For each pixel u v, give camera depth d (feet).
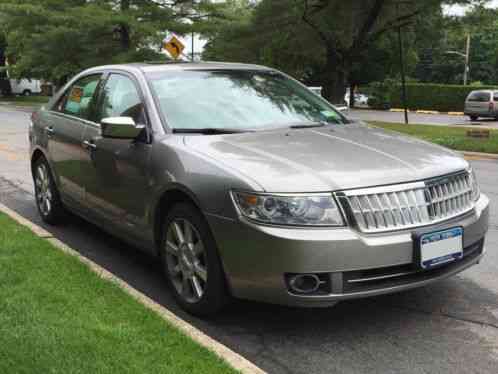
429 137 58.23
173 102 16.26
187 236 14.02
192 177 13.55
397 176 12.90
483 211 14.38
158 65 18.04
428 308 14.82
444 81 282.36
